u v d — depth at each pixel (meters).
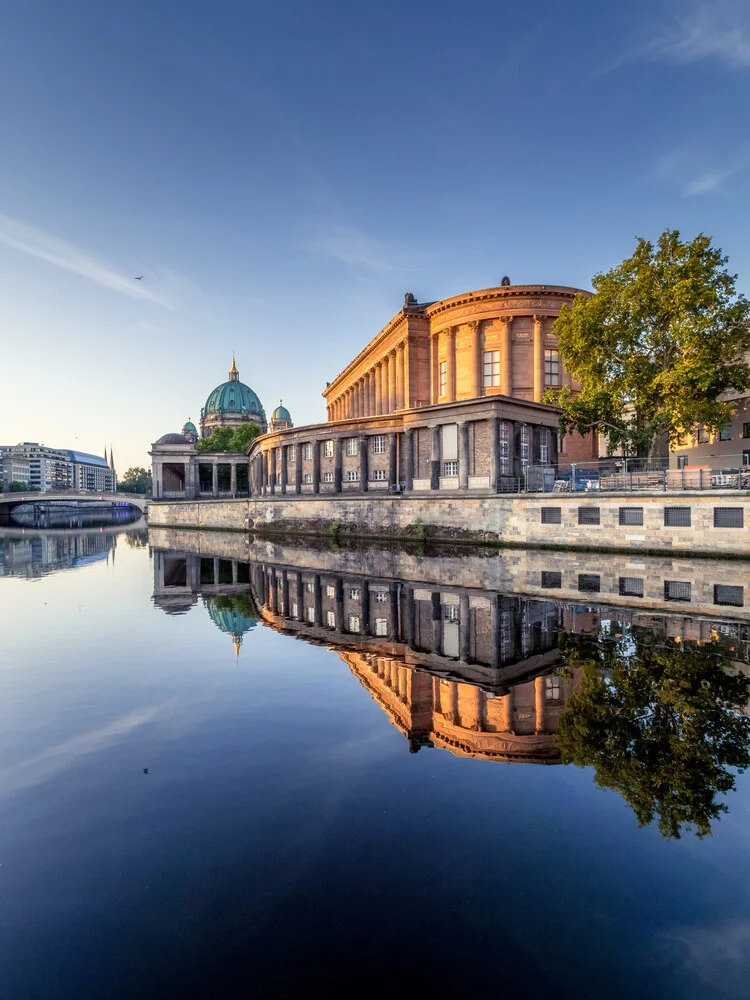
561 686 11.75
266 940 4.96
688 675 12.37
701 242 39.38
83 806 7.20
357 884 5.66
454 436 48.56
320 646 15.58
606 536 36.97
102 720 10.20
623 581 25.86
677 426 41.62
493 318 61.41
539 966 4.62
